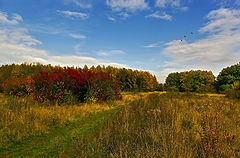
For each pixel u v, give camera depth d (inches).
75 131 232.2
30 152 172.4
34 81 433.1
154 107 340.8
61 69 475.2
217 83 1611.7
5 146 185.8
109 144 171.8
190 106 362.9
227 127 210.7
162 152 140.1
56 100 406.3
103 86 524.4
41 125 246.4
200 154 145.5
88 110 367.2
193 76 2004.2
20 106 333.4
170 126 205.5
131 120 256.7
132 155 146.5
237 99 678.5
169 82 2202.3
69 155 159.5
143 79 1601.9
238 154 150.8
